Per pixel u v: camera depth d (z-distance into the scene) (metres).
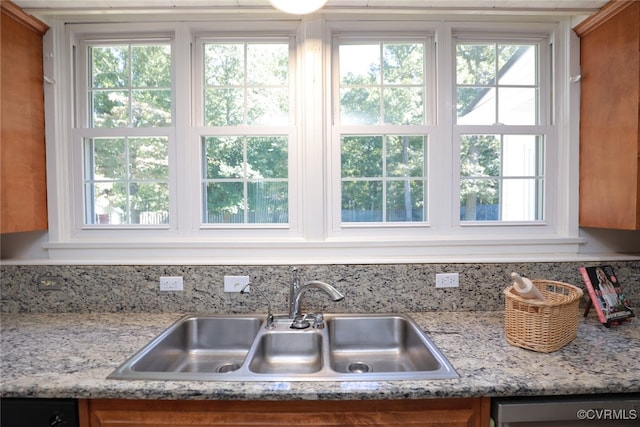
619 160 1.28
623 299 1.29
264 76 1.54
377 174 1.53
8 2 1.25
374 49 1.54
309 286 1.28
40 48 1.43
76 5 1.34
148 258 1.46
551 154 1.52
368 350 1.35
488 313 1.39
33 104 1.40
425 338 1.13
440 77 1.50
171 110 1.53
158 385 0.84
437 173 1.51
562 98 1.51
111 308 1.41
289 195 1.50
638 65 1.20
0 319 1.34
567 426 0.85
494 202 1.55
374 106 1.54
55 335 1.17
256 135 1.51
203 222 1.53
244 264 1.40
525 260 1.41
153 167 1.53
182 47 1.48
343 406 0.86
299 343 1.25
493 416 0.86
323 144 1.46
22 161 1.35
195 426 0.86
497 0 1.33
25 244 1.48
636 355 0.98
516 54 1.55
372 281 1.40
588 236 1.51
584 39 1.44
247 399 0.83
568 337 1.06
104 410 0.86
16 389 0.83
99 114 1.55
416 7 1.38
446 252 1.47
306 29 1.44
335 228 1.49
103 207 1.54
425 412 0.86
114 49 1.54
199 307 1.41
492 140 1.55
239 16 1.46
